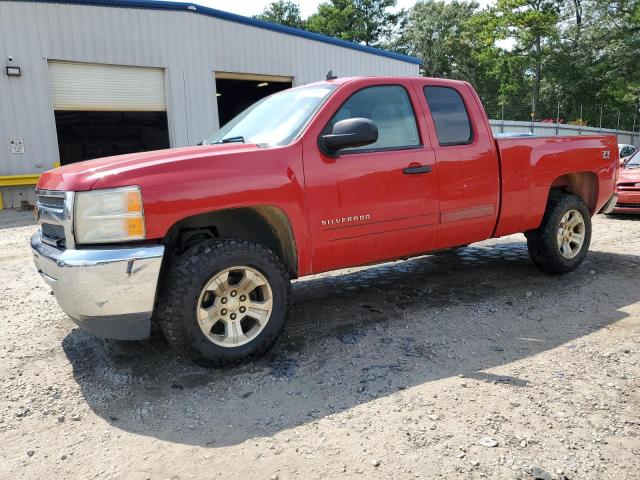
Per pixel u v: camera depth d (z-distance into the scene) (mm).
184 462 2588
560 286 5320
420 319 4469
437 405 3020
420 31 59062
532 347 3824
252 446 2697
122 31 15328
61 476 2518
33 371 3697
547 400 3039
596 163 5766
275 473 2465
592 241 7672
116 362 3781
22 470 2574
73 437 2857
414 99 4449
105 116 19375
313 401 3131
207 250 3400
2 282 6238
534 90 50406
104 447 2750
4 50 13586
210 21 16984
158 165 3279
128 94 15875
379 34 64188
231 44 17562
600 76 49312
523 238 8039
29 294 5688
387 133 4262
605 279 5523
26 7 13766
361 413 2971
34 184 14266
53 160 14648
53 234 3553
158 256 3188
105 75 15367
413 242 4410
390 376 3412
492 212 4859
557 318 4402
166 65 16250
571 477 2359
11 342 4258
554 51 49875
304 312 4758
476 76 59781
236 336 3545
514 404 3000
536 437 2674
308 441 2719
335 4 62938
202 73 17031
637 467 2424
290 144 3768
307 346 3957
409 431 2764
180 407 3123
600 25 47594
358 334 4160
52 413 3121
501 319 4418
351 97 4109
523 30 47938
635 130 55438
